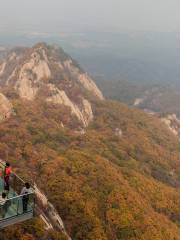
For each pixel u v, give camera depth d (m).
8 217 20.41
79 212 51.91
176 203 80.00
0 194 21.16
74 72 182.62
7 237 35.53
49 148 72.75
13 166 56.81
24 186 21.17
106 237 49.94
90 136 97.94
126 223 55.75
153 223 59.75
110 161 85.69
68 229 48.59
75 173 64.00
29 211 21.12
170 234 60.62
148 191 77.00
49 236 40.38
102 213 56.78
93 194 59.16
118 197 61.19
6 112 80.38
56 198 52.84
